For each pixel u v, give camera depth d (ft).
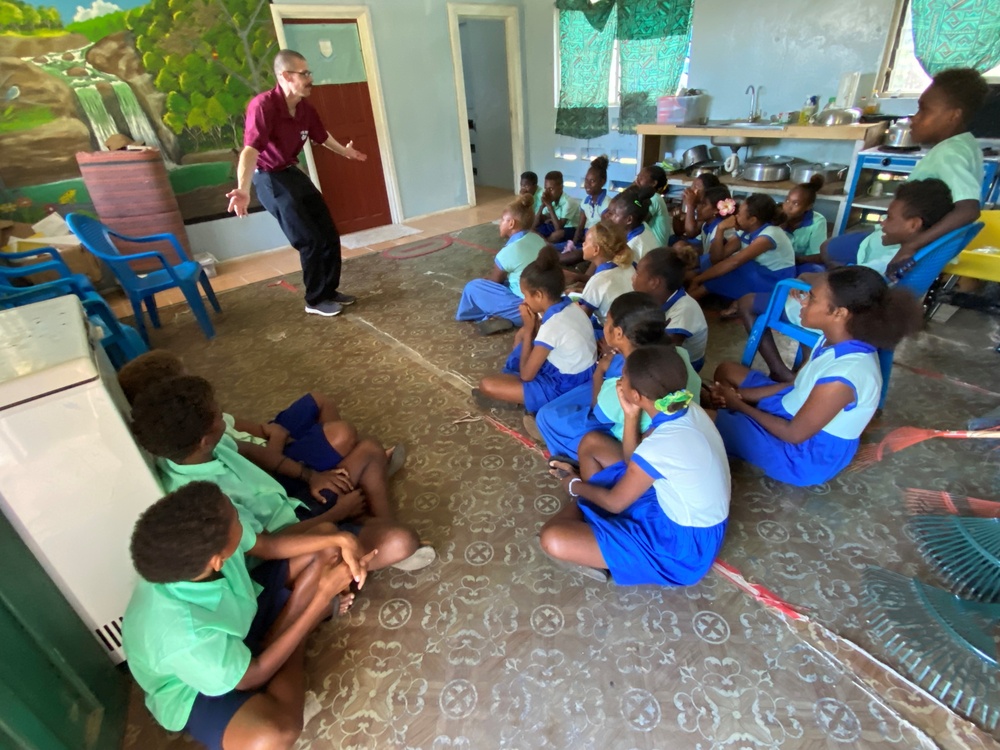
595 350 6.81
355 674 4.22
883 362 6.53
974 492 5.54
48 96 12.05
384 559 4.80
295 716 3.72
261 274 13.89
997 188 9.43
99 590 3.90
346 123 16.34
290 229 10.22
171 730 3.69
